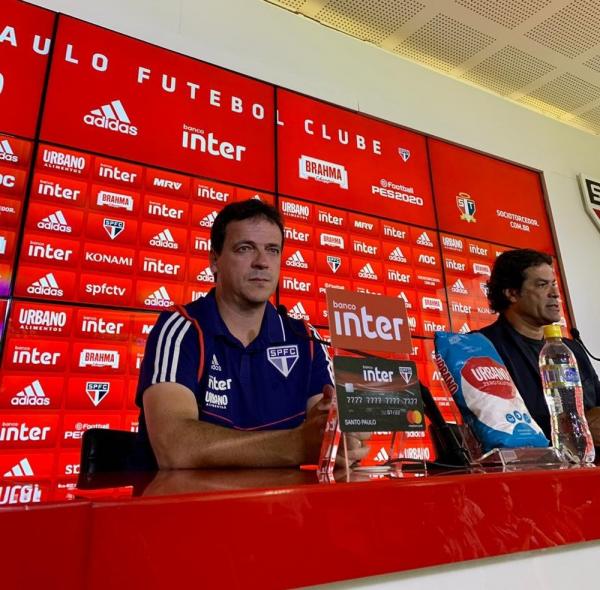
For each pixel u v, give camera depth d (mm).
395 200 3002
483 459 805
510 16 3121
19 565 284
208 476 609
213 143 2484
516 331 1634
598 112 4102
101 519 311
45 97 2125
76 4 2307
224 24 2730
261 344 1204
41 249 1973
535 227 3584
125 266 2119
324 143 2854
